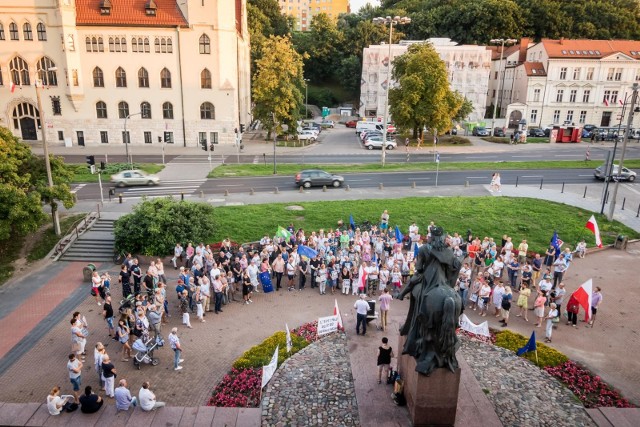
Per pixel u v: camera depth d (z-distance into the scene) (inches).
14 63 2532.0
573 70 3292.3
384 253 1167.0
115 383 703.7
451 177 1945.1
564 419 617.0
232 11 2591.0
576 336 836.6
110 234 1296.8
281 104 2787.9
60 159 1321.4
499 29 4116.6
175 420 613.3
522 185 1813.5
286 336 804.6
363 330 815.7
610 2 4195.4
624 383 704.4
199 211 1227.9
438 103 2625.5
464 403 631.2
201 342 820.0
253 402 653.3
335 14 7534.5
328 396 655.8
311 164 2224.4
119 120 2664.9
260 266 1024.9
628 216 1497.3
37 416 617.3
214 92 2662.4
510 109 3390.7
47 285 1054.4
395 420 594.9
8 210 1040.8
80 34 2518.5
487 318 903.7
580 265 1162.0
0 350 796.0
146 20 2544.3
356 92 4626.0
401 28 4581.7
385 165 2164.1
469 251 1107.3
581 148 2691.9
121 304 907.4
